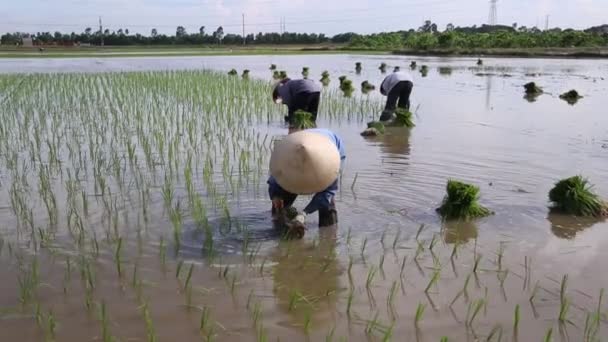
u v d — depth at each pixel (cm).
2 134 1223
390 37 8119
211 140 1190
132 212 743
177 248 627
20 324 475
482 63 4212
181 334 462
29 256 611
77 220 711
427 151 1117
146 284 548
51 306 505
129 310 499
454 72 3328
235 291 536
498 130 1355
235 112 1572
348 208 759
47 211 750
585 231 688
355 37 8869
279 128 1357
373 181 888
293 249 631
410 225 703
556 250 630
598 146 1159
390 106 1516
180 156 1045
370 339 454
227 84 2258
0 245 639
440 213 743
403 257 610
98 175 906
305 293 533
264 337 450
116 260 600
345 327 473
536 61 4478
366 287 543
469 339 452
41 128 1298
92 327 471
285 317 490
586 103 1872
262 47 8688
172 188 844
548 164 1006
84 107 1634
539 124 1448
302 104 1341
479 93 2181
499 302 512
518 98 2019
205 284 549
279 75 2514
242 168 955
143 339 454
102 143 1154
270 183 695
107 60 4797
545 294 527
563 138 1248
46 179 884
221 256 612
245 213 741
